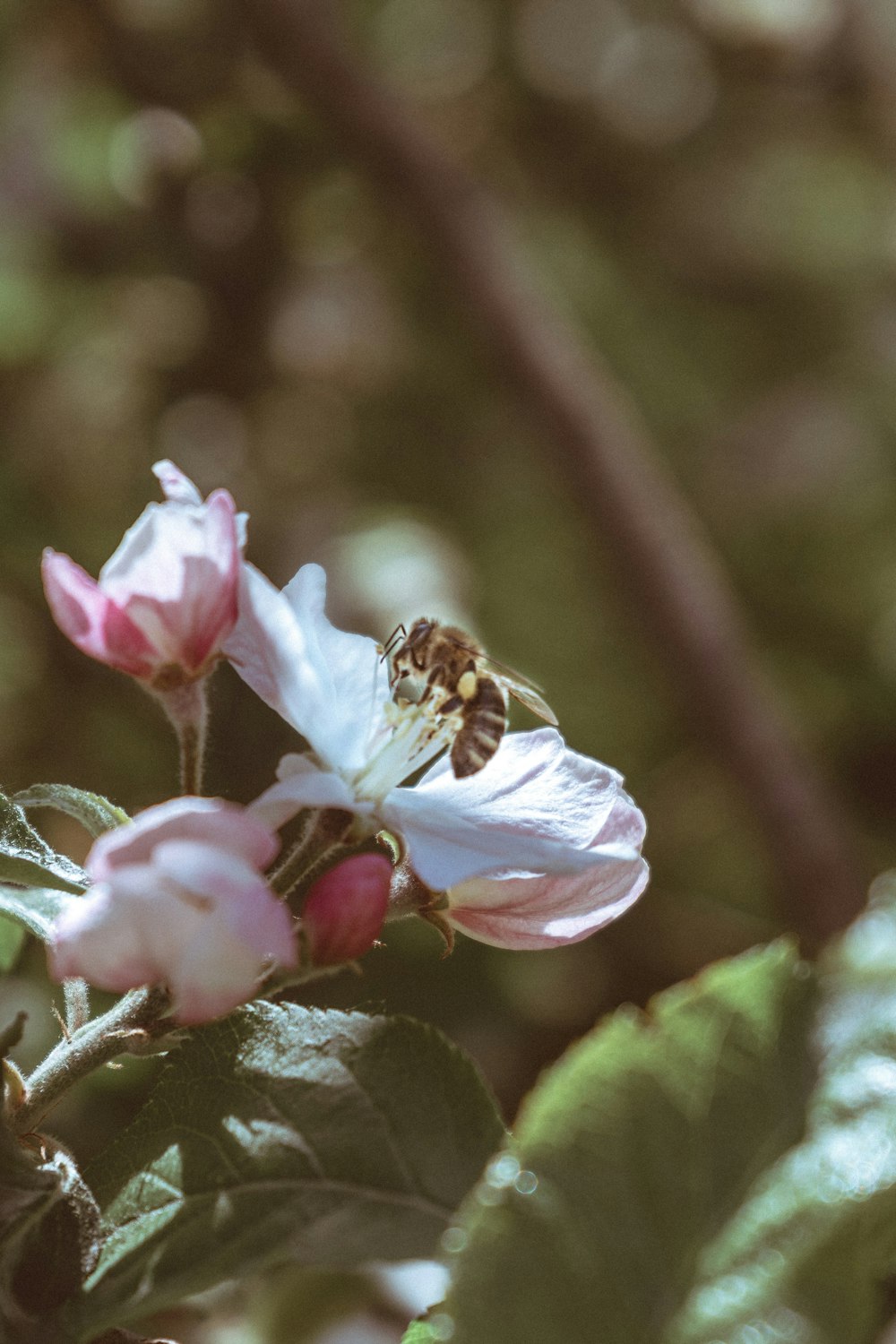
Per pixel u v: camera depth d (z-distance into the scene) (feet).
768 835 2.87
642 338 3.69
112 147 3.09
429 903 1.14
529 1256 0.97
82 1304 1.04
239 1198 1.07
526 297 3.09
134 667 1.11
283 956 0.99
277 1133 1.08
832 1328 0.96
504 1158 0.97
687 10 3.81
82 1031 1.08
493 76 3.76
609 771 1.14
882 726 3.37
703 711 2.92
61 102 3.21
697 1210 0.97
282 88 3.08
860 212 3.83
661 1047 0.98
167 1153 1.08
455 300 3.08
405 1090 1.09
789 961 0.98
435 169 3.06
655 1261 0.97
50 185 3.14
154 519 1.09
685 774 3.28
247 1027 1.10
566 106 3.72
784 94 3.86
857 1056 0.98
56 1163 1.06
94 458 3.04
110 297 3.12
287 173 3.09
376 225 3.28
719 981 0.98
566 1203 0.97
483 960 2.63
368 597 2.74
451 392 3.31
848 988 0.98
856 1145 0.97
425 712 1.15
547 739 1.16
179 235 3.10
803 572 3.57
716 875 3.22
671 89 3.82
